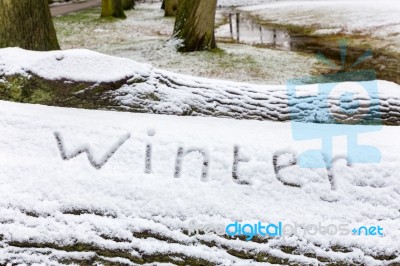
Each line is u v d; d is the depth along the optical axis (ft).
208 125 11.64
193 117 12.57
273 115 13.20
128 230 9.30
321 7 87.86
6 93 12.43
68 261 9.18
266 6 104.73
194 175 10.11
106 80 12.44
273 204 9.60
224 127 11.55
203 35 37.55
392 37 48.03
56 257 9.20
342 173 10.01
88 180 9.99
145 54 36.40
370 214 9.36
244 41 50.42
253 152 10.47
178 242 9.20
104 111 12.28
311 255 8.98
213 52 37.35
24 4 22.68
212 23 37.88
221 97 13.30
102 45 42.01
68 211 9.53
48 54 12.85
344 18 67.46
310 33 56.44
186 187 9.89
